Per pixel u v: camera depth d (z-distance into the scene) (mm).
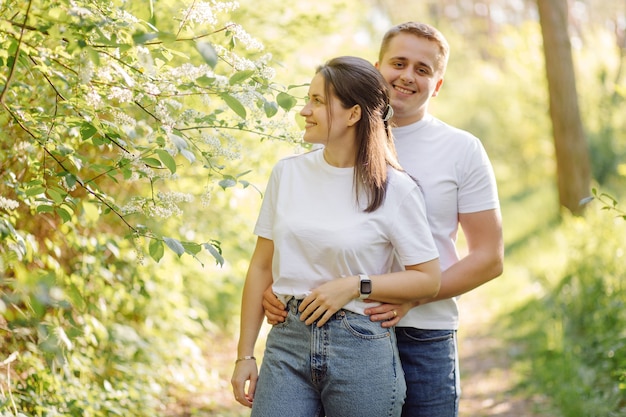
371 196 2412
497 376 6027
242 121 2699
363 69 2432
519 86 15727
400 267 2611
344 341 2373
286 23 5227
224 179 2482
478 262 2717
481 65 18156
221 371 5859
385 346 2418
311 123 2439
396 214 2430
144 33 2010
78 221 3541
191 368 5363
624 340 5168
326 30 5492
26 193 2434
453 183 2738
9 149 2922
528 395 5414
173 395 5027
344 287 2367
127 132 2424
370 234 2400
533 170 16750
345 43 6523
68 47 2053
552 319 6656
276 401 2395
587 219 7977
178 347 5277
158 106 2396
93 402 3680
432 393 2707
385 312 2434
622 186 12430
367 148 2426
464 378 6117
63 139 3102
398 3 25828
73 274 3830
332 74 2416
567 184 11367
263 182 5328
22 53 2277
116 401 4121
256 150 4926
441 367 2719
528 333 7039
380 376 2383
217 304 6871
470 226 2777
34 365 3320
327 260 2412
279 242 2459
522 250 10797
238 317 7070
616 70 14023
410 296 2436
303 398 2410
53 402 3447
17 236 2480
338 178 2463
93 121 2377
